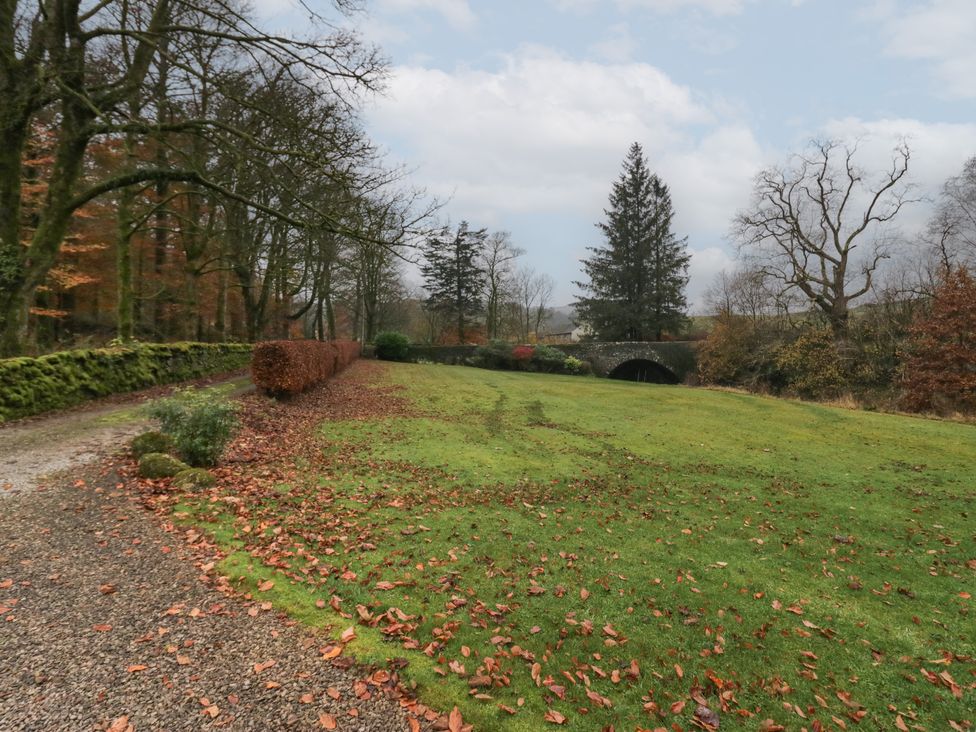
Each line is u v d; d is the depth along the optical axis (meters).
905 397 22.58
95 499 5.78
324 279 31.78
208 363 18.86
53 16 10.84
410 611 4.16
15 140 11.02
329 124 14.15
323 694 3.01
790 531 6.96
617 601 4.74
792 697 3.53
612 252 48.50
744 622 4.51
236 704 2.84
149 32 10.84
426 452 10.17
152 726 2.62
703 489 8.93
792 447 12.77
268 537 5.23
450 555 5.36
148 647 3.28
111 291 24.19
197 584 4.13
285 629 3.64
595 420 15.60
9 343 10.76
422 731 2.82
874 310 28.56
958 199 26.00
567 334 77.00
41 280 11.38
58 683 2.88
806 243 31.52
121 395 12.78
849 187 30.39
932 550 6.41
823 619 4.63
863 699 3.56
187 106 15.69
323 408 14.42
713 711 3.32
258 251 24.52
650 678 3.64
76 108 11.54
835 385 26.39
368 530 5.83
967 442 13.45
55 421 9.63
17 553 4.38
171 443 7.46
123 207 16.44
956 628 4.54
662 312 47.59
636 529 6.75
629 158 48.78
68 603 3.69
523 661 3.67
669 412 17.64
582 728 3.05
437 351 40.66
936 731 3.28
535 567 5.30
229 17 12.15
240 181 15.31
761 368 30.84
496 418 15.16
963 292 21.39
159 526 5.20
